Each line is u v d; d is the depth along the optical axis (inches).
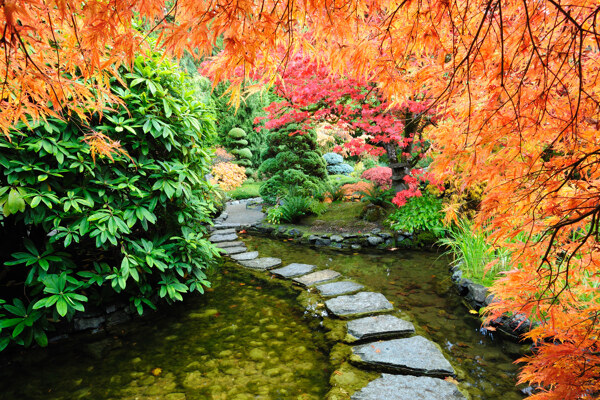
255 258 178.1
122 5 35.5
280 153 311.4
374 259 176.4
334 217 265.3
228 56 38.6
